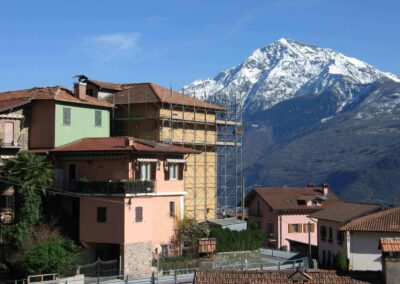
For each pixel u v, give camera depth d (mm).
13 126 60812
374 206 69062
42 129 62125
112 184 55344
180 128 75250
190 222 62812
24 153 55781
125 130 74375
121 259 54719
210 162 79000
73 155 59656
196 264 57031
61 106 62562
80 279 48156
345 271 28719
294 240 93125
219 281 27375
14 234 53969
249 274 27828
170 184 62062
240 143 87312
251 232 67000
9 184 56562
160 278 47375
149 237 57625
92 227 56438
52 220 56875
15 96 65125
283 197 96438
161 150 59719
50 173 56469
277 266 57906
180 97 77062
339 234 67250
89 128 65812
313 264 61344
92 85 74250
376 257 59875
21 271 50844
